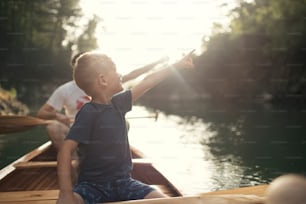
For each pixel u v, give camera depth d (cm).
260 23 1766
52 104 377
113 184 173
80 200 161
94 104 172
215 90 2223
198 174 399
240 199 109
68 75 2028
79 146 171
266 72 1773
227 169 422
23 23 1823
